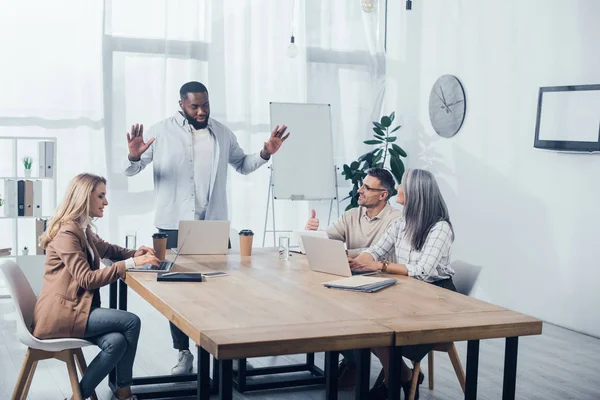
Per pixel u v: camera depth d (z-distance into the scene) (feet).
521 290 19.53
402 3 24.41
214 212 18.51
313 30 24.36
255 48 23.67
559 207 18.30
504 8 19.89
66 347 10.48
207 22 22.91
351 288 10.48
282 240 13.11
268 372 13.89
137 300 20.53
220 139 18.29
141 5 22.24
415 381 11.10
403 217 12.91
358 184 24.11
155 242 12.63
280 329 8.12
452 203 22.18
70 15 21.57
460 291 12.00
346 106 25.02
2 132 21.21
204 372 9.29
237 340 7.59
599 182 17.19
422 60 23.50
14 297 10.47
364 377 8.53
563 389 13.67
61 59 21.56
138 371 14.06
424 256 11.87
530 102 19.07
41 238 11.12
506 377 9.12
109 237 22.34
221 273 11.57
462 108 21.53
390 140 24.00
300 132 23.17
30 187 20.27
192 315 8.69
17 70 21.21
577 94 17.51
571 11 17.79
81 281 10.64
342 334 7.97
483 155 20.80
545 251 18.75
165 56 22.52
